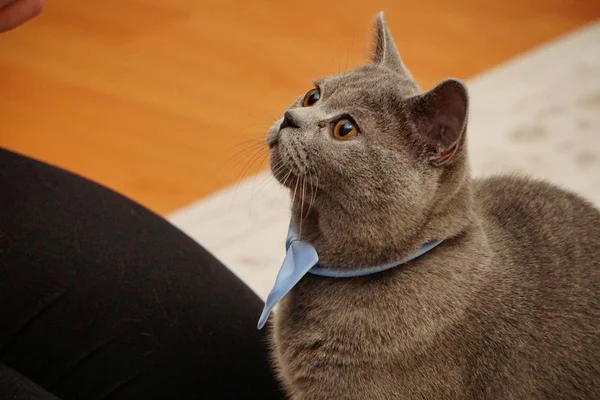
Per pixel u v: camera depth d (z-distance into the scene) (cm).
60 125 277
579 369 119
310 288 126
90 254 137
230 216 231
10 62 314
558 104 276
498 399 119
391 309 120
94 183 151
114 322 133
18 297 132
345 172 120
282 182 126
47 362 131
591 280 124
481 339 119
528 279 122
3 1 109
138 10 355
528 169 240
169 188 246
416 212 120
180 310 136
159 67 311
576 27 340
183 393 130
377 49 139
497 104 279
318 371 123
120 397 129
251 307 143
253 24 343
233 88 298
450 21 346
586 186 232
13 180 144
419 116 120
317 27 341
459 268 121
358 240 122
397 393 120
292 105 136
